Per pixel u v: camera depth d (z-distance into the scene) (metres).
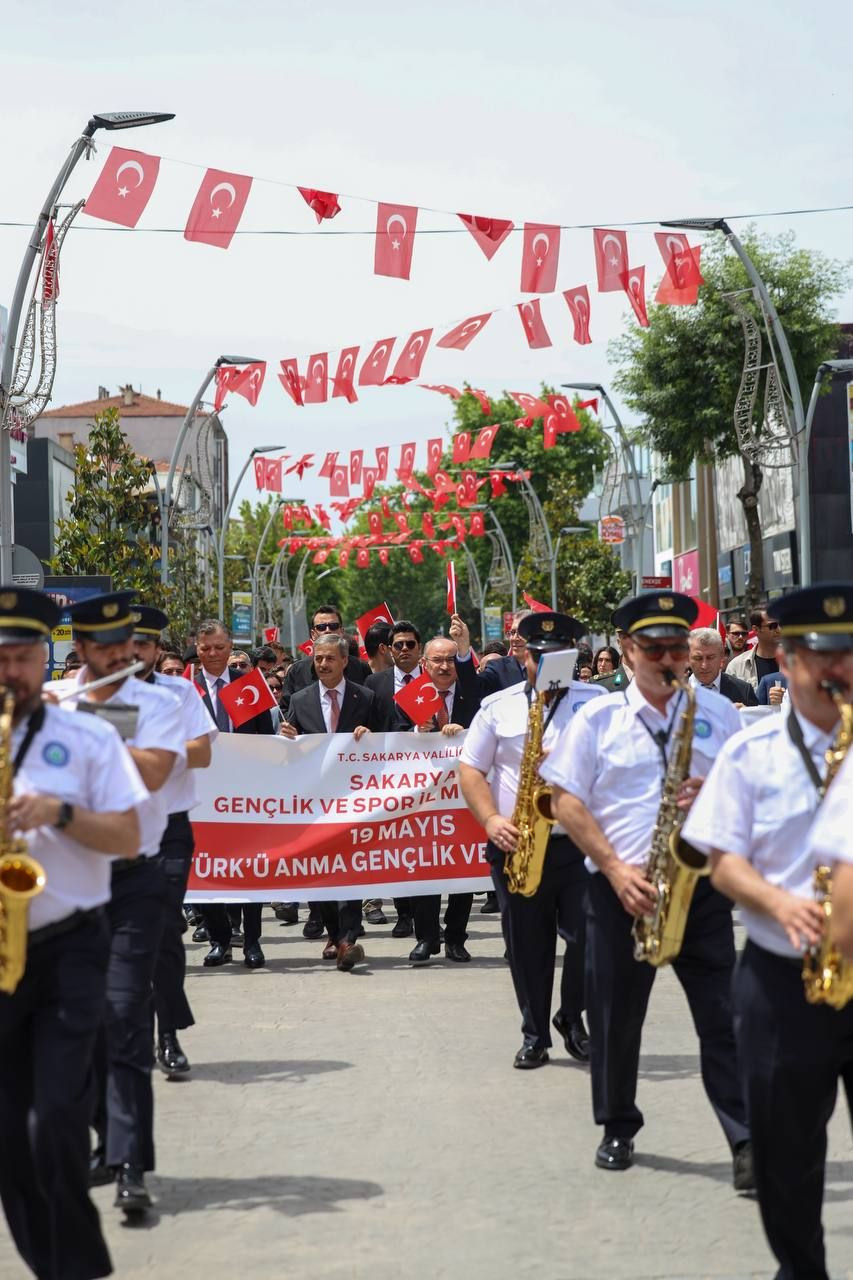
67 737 5.21
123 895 6.82
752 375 29.92
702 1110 8.01
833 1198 6.52
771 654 15.32
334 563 115.62
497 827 8.81
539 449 79.06
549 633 9.05
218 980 12.03
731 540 59.00
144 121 18.50
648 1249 5.93
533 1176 6.90
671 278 16.78
